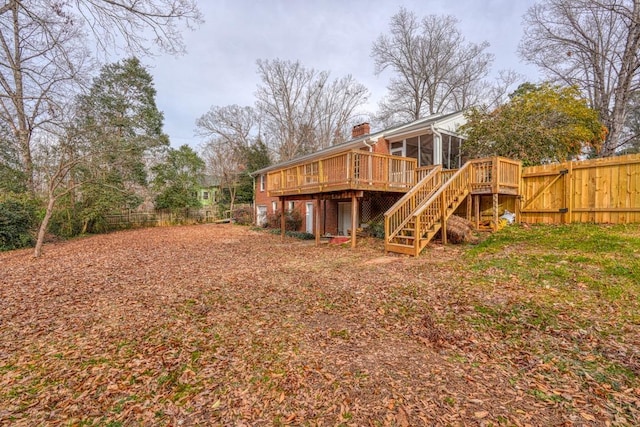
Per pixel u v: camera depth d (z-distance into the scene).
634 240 6.02
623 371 2.84
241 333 4.02
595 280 4.77
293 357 3.36
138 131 21.39
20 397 2.81
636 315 3.78
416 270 6.43
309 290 5.71
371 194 11.16
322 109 32.50
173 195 23.62
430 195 9.09
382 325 4.10
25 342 3.93
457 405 2.50
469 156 11.86
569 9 13.95
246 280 6.61
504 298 4.57
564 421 2.28
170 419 2.47
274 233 17.00
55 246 12.66
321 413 2.48
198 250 11.20
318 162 10.62
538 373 2.90
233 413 2.53
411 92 27.67
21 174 14.97
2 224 11.73
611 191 7.68
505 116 11.20
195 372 3.14
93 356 3.54
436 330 3.83
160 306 5.14
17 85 8.47
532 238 7.43
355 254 8.84
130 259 9.49
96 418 2.51
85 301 5.47
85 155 11.23
